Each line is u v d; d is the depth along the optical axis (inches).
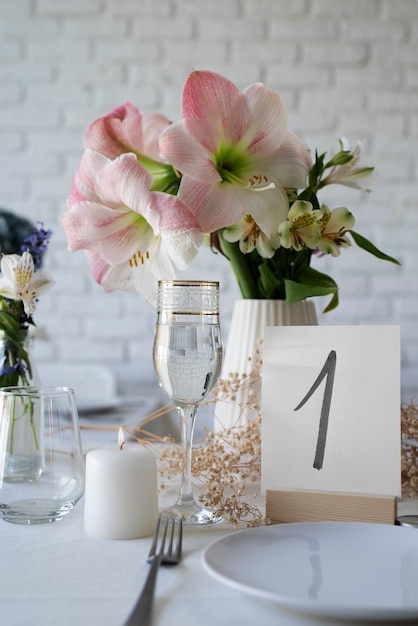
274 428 28.2
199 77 29.6
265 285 34.0
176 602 18.8
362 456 26.7
